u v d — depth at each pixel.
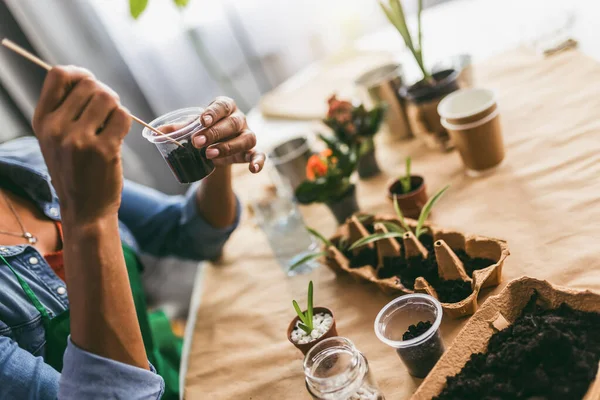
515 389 0.63
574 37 1.51
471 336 0.71
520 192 1.05
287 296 1.09
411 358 0.73
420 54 1.35
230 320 1.09
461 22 1.94
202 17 2.59
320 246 1.18
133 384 0.75
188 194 1.32
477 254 0.90
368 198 1.28
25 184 1.10
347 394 0.67
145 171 2.71
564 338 0.62
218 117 0.88
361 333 0.90
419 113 1.34
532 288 0.74
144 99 2.63
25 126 2.35
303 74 2.15
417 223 1.01
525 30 1.65
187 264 2.60
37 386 0.83
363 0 2.62
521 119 1.31
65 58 2.40
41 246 1.08
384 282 0.93
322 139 1.25
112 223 0.75
